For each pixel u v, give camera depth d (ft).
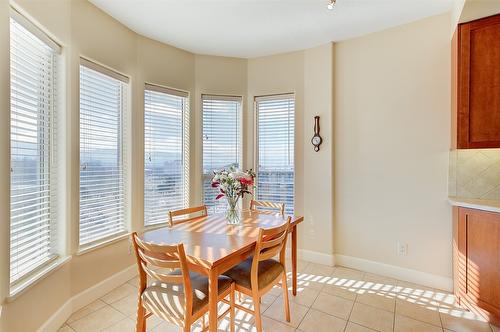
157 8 7.92
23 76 5.72
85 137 7.70
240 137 11.85
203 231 6.83
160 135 10.27
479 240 6.74
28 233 5.84
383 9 8.02
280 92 11.28
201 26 8.98
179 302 5.02
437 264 8.48
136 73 9.36
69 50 6.98
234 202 7.62
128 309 7.38
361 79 9.77
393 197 9.20
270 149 11.63
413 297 7.92
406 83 8.94
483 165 7.79
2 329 4.84
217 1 7.59
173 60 10.48
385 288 8.48
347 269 9.93
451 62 8.14
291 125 11.23
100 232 8.21
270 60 11.42
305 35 9.67
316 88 10.53
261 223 7.62
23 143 5.77
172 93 10.51
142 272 5.65
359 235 9.86
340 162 10.19
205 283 5.62
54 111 6.80
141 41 9.54
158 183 10.20
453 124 7.89
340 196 10.21
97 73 8.07
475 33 7.04
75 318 6.93
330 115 10.19
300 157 10.93
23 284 5.39
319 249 10.50
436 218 8.50
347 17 8.47
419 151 8.75
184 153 11.05
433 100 8.51
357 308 7.38
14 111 5.47
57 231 6.88
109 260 8.36
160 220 10.25
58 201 6.91
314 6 7.84
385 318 6.91
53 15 6.36
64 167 6.94
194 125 11.16
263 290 6.07
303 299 7.86
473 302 6.92
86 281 7.58
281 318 6.94
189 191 11.05
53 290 6.38
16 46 5.49
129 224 9.18
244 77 11.65
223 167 11.66
